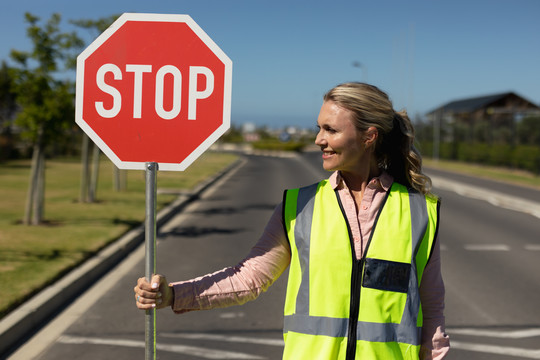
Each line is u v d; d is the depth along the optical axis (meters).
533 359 4.46
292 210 1.71
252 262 1.73
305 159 51.09
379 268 1.61
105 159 36.78
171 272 7.37
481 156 37.56
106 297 6.03
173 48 1.71
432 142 47.78
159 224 11.40
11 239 8.46
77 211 11.98
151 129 1.72
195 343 4.74
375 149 1.77
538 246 9.38
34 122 10.05
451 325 5.29
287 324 1.65
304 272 1.64
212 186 21.06
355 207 1.69
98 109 1.71
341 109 1.67
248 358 4.43
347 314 1.60
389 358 1.58
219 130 1.71
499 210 14.30
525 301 6.11
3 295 5.33
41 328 5.03
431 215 1.70
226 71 1.71
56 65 10.44
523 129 39.66
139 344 4.66
